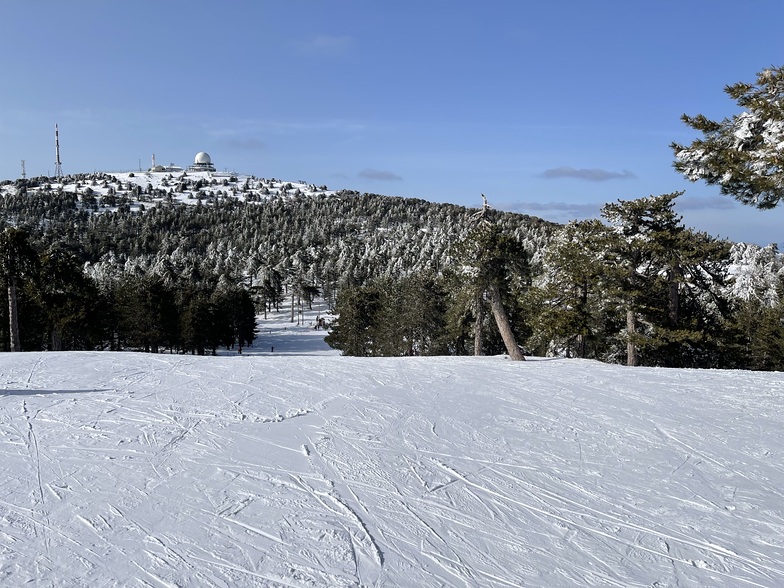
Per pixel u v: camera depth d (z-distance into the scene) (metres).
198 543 4.69
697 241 22.78
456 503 5.57
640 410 9.00
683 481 6.16
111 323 40.94
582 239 23.36
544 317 23.78
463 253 19.38
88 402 9.45
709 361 25.38
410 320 43.19
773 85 8.99
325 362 14.25
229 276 91.81
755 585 4.19
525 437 7.62
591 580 4.25
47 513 5.22
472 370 12.89
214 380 11.45
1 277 27.12
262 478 6.12
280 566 4.35
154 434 7.62
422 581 4.19
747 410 8.95
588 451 7.08
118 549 4.57
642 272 23.31
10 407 9.06
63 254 33.16
